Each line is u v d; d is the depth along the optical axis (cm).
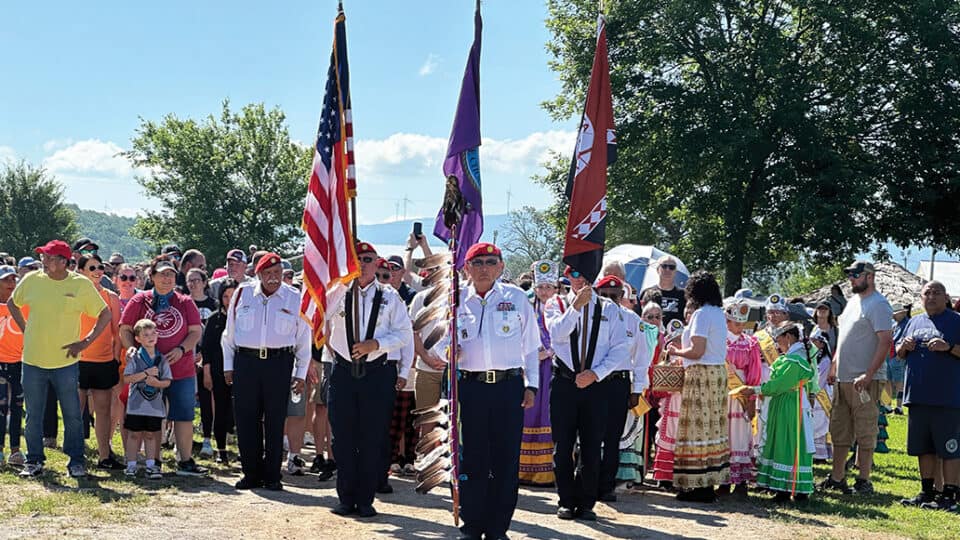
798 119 3028
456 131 944
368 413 775
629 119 3347
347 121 817
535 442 969
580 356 796
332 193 809
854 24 3102
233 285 1020
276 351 866
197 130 6284
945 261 5616
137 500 789
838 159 3064
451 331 704
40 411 884
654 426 1032
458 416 706
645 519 809
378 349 771
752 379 940
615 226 3709
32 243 6975
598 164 854
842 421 1009
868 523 823
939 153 3219
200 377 1064
